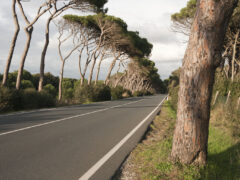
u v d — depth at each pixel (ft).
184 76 11.90
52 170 12.20
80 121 30.60
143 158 14.56
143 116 37.45
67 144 17.90
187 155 11.87
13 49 50.14
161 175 11.14
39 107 53.21
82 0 62.90
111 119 33.32
